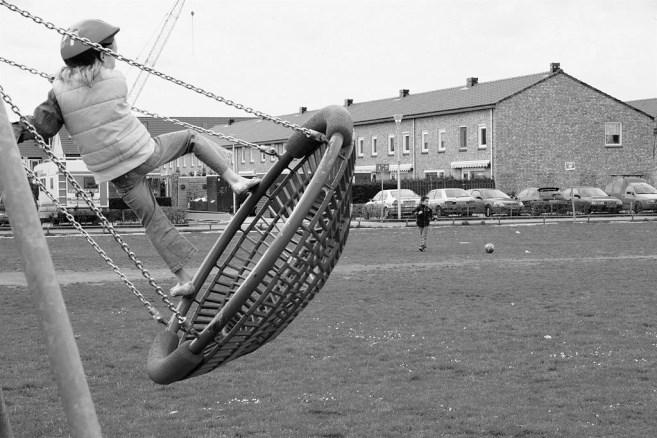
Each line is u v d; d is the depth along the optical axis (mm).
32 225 4188
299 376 11133
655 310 15844
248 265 5738
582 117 65750
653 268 23281
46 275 4188
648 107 82500
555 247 30953
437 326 14445
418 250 30234
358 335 13719
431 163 70188
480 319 15086
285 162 5348
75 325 15047
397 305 16906
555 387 10383
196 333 4824
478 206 54469
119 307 17250
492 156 63906
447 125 68438
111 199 52562
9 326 15141
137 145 4949
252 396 10242
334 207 4859
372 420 9117
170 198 66750
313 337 13617
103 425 9109
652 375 10898
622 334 13523
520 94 64250
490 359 11891
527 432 8648
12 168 4184
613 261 25391
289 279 4820
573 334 13586
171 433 8805
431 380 10812
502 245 32188
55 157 4898
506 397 9945
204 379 11062
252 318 4922
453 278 21406
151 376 4883
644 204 56375
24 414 9570
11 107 4824
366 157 77938
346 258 27312
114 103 4910
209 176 71750
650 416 9133
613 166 66562
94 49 4867
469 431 8703
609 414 9203
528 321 14797
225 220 55156
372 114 77625
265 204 5531
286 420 9188
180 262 5184
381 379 10906
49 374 11430
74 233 43906
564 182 65375
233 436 8680
